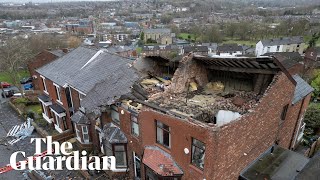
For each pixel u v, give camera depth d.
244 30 104.69
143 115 14.32
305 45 82.44
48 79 24.91
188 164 12.59
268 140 15.30
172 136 13.02
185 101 15.34
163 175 13.04
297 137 20.75
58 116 24.22
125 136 16.98
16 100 34.72
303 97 17.98
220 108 14.22
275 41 77.75
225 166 11.99
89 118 20.59
